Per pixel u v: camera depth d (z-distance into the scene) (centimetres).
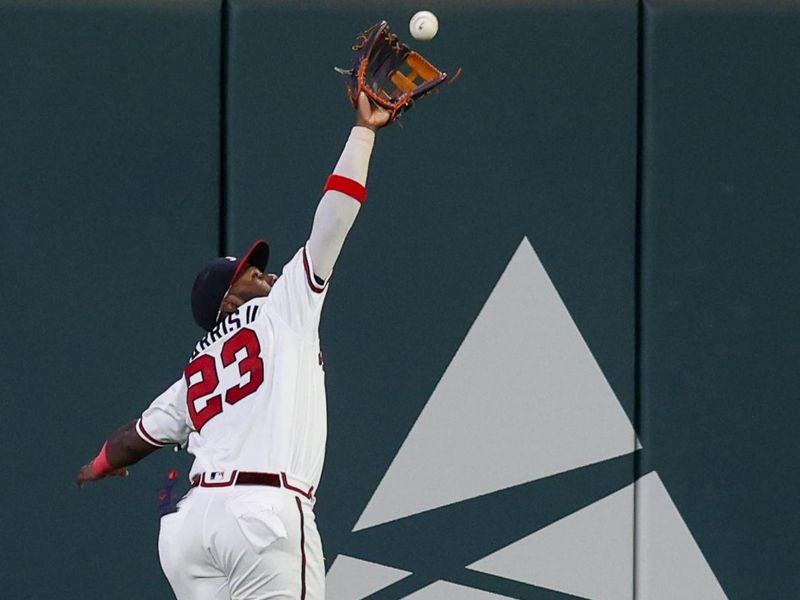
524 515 2252
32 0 2178
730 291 2306
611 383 2275
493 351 2252
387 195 2238
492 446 2247
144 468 2180
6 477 2152
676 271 2295
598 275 2277
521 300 2261
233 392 1634
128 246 2188
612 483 2270
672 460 2283
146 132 2197
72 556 2162
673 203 2297
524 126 2269
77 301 2173
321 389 1655
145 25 2200
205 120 2209
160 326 2189
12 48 2170
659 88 2298
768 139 2323
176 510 1645
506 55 2269
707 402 2292
